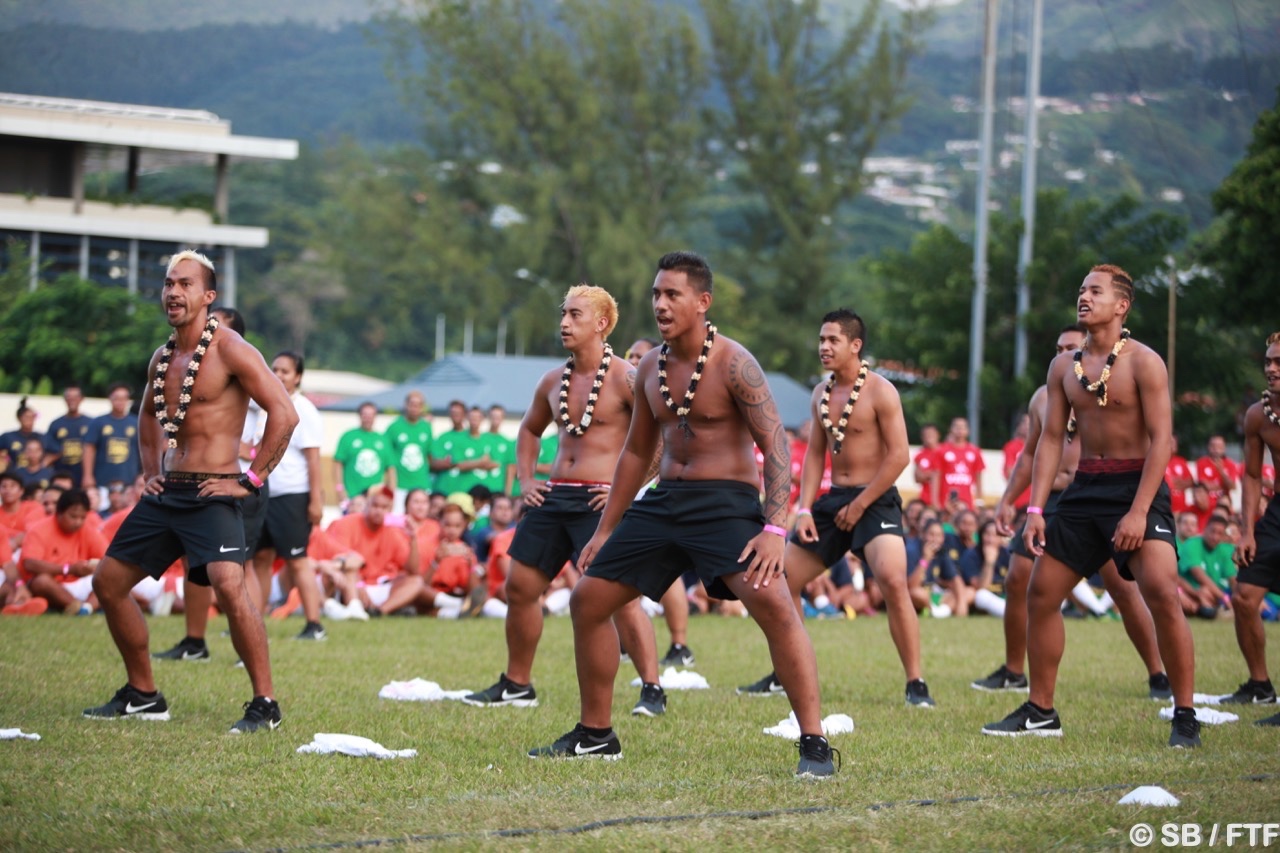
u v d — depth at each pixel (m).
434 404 31.73
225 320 9.63
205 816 5.30
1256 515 9.77
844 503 9.81
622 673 11.04
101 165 44.31
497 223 56.53
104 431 17.34
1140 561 7.82
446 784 6.10
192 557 7.48
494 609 15.68
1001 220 39.38
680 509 6.53
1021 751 7.31
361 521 15.81
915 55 56.44
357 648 11.89
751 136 56.53
